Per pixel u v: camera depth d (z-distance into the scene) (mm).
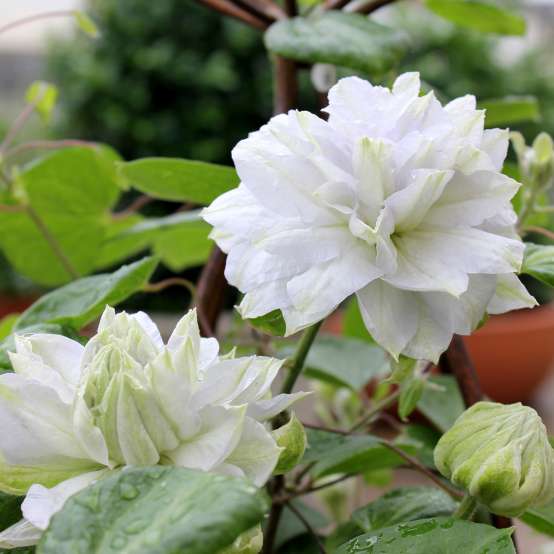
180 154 2061
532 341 1494
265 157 527
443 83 1896
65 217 933
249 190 536
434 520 538
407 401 630
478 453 536
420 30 1908
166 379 490
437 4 857
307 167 527
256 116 2066
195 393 500
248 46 2012
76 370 521
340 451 653
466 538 527
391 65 681
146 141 2043
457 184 530
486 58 1916
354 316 871
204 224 799
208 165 643
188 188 686
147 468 477
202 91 2025
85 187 914
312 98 1770
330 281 515
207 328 689
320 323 582
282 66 734
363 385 802
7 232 940
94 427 490
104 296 613
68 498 476
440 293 525
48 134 2031
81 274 984
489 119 863
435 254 526
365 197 523
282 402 513
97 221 943
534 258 592
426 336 528
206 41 2020
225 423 495
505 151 541
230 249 533
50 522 469
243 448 502
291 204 525
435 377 767
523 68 1965
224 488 459
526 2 2328
